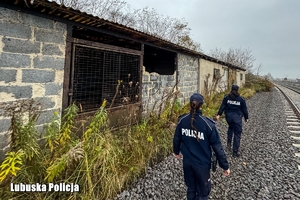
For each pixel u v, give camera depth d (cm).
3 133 262
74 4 937
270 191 296
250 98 1503
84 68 382
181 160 391
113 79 450
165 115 515
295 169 371
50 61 316
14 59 273
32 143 237
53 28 319
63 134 262
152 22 1689
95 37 499
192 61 881
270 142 532
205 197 227
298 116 901
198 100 228
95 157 265
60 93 334
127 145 350
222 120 734
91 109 399
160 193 282
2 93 263
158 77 646
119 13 1256
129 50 479
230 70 1620
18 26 276
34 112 270
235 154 430
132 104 503
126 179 299
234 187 307
